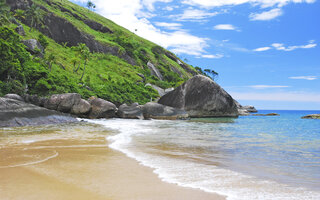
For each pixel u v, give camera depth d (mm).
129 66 93125
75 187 3953
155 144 9180
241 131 15148
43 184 4090
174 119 30438
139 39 137375
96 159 6277
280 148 8391
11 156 6547
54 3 108625
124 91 60219
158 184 4180
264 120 29828
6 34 36625
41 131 13414
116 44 101750
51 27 83812
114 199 3438
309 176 4902
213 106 35656
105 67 81438
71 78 52625
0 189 3803
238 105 68812
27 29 75312
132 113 30203
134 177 4605
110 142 9586
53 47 75312
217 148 8320
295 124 22766
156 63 115312
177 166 5598
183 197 3553
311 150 8008
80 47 68750
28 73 36031
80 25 102500
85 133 12805
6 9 61062
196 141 10133
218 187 4086
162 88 86562
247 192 3846
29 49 52188
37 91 34750
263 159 6527
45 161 5953
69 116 21984
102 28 117625
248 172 5160
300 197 3652
